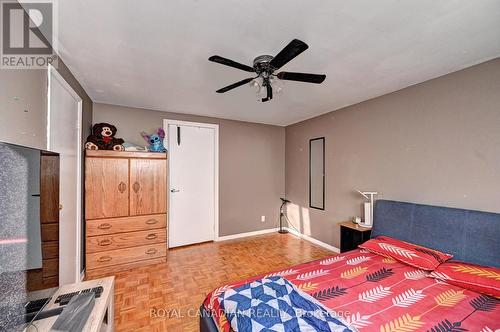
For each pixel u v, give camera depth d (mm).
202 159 3977
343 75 2268
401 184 2602
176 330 1774
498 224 1772
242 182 4363
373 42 1696
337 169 3500
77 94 2393
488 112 1933
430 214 2195
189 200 3854
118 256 2834
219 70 2178
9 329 855
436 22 1462
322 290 1540
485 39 1649
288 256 3355
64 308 1178
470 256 1884
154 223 3059
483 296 1468
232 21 1457
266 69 1792
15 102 1222
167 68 2133
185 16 1406
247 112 3725
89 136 2867
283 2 1286
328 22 1466
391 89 2648
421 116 2418
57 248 1272
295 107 3422
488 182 1926
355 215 3193
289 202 4691
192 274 2754
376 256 2172
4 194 840
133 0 1264
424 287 1589
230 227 4230
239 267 2965
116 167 2844
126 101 3145
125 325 1824
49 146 1690
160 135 3369
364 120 3068
